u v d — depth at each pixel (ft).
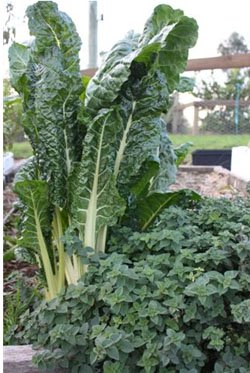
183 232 5.34
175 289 4.46
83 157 5.30
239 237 5.14
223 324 4.61
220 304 4.38
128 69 5.13
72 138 5.55
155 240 5.06
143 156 5.69
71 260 5.69
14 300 6.46
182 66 5.95
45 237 5.78
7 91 11.73
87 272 5.06
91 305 4.66
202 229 5.71
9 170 16.72
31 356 4.76
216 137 21.12
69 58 5.54
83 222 5.50
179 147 7.97
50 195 5.57
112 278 4.53
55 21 5.44
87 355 4.42
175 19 5.61
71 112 5.50
